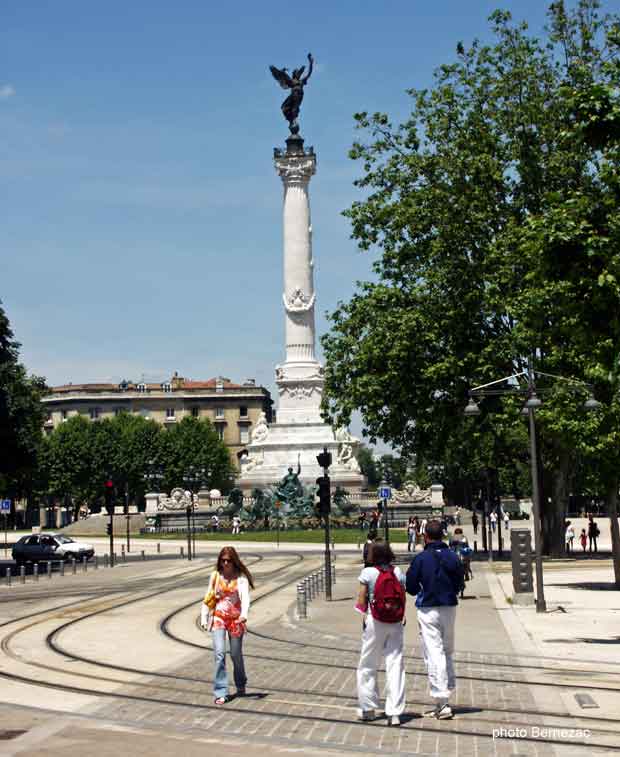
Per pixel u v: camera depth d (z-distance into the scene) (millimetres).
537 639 24312
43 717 15766
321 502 36656
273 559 62375
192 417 165500
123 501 153500
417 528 75750
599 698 16734
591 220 22250
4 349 82312
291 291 106375
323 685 18453
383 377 55344
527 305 46438
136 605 35125
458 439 59531
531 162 54844
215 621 17250
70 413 197375
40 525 169750
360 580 15414
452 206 55469
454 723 14961
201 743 13852
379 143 58375
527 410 32125
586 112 22109
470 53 57656
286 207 105812
